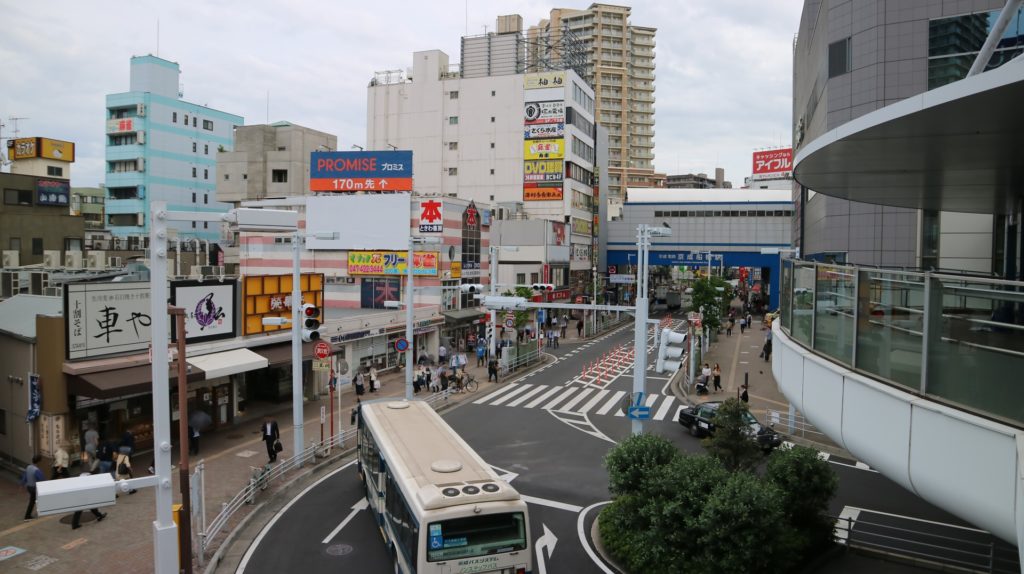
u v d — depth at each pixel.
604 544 15.68
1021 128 9.27
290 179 71.19
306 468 21.70
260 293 28.14
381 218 46.22
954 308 8.34
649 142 158.25
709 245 85.06
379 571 14.65
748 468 15.93
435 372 39.59
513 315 47.69
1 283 31.80
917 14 33.19
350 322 35.25
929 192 17.45
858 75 35.38
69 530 16.45
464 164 73.38
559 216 70.94
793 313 14.92
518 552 12.20
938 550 15.88
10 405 21.45
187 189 77.88
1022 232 19.47
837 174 14.55
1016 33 29.94
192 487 15.10
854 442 10.55
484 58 78.81
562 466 22.19
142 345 22.52
